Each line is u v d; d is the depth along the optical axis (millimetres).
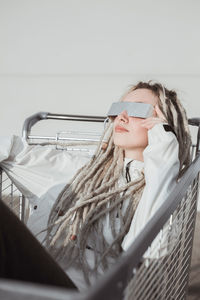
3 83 3949
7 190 3506
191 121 1795
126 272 665
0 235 833
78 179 1537
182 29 3506
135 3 3564
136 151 1535
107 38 3684
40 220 1562
